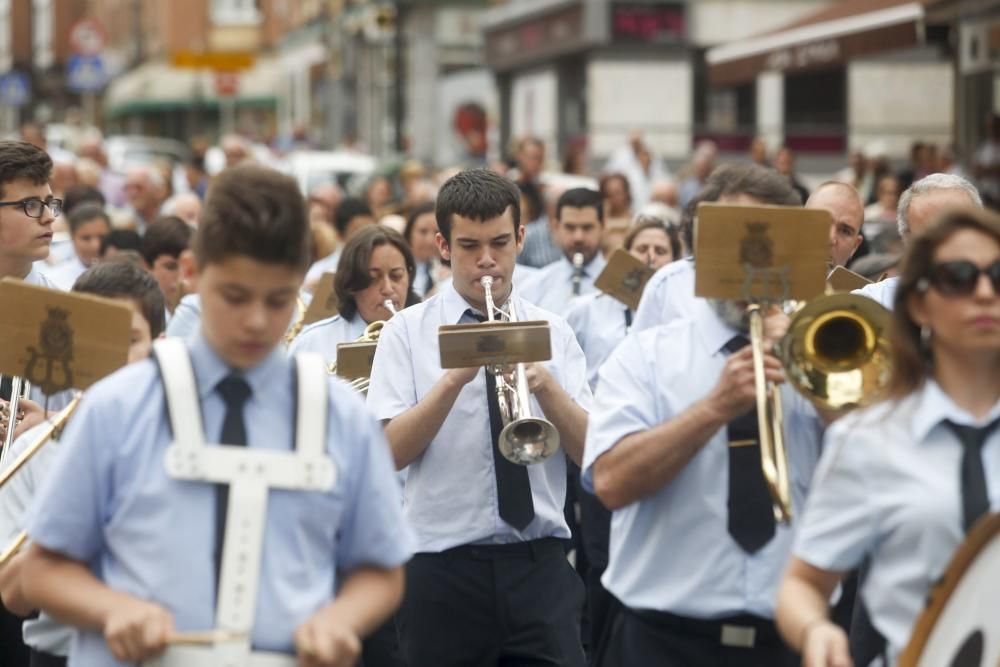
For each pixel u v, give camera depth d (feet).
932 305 20.11
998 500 19.77
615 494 24.71
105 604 18.52
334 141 221.05
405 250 37.93
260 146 177.68
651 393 25.35
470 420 30.22
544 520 30.27
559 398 29.30
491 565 30.14
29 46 334.24
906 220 33.37
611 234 53.72
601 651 26.84
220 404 19.10
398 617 30.96
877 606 20.33
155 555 18.71
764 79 147.23
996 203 83.76
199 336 19.36
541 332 28.04
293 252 18.76
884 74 144.05
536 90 158.71
